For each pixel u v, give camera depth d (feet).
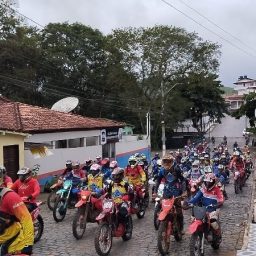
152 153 183.42
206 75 192.75
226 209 50.55
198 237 27.35
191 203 29.14
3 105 83.35
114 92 194.49
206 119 300.61
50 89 169.99
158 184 32.71
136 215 44.96
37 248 31.94
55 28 179.11
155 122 206.49
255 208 43.93
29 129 69.05
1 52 149.07
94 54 184.75
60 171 78.59
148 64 185.78
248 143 219.82
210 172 33.63
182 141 228.22
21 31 162.50
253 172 101.86
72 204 43.78
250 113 204.64
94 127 90.38
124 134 165.89
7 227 16.60
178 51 184.34
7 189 16.57
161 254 29.94
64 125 81.30
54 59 167.84
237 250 30.71
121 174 32.89
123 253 30.68
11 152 63.77
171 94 196.34
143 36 183.52
